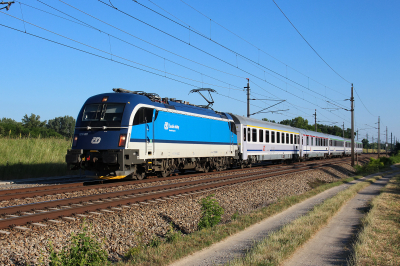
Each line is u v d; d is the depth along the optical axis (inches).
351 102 1518.2
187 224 379.9
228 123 930.7
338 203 463.5
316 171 1016.9
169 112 678.5
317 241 290.5
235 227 334.3
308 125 3956.7
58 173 807.1
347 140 2447.1
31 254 250.7
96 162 573.3
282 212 420.5
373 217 377.7
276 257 236.4
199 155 788.0
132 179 652.7
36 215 318.7
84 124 585.6
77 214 341.1
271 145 1195.3
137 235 316.2
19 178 726.5
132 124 572.1
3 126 1907.0
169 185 565.6
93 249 231.3
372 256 245.4
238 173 874.8
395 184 748.0
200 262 239.6
